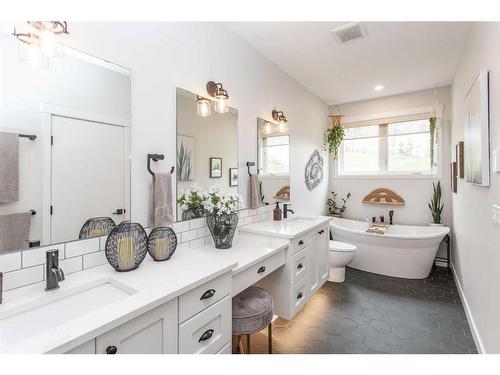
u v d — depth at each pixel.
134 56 1.51
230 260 1.36
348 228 3.75
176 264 1.30
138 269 1.24
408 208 3.91
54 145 1.18
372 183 4.16
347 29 2.20
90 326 0.76
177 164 1.76
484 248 1.77
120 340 0.84
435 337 2.05
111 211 1.39
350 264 3.62
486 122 1.64
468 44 2.26
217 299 1.24
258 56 2.59
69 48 1.23
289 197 3.22
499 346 1.46
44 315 0.95
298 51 2.59
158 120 1.63
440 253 3.69
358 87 3.62
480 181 1.71
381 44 2.45
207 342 1.18
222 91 2.02
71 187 1.23
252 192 2.47
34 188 1.12
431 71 3.09
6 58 1.05
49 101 1.16
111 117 1.40
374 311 2.45
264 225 2.41
